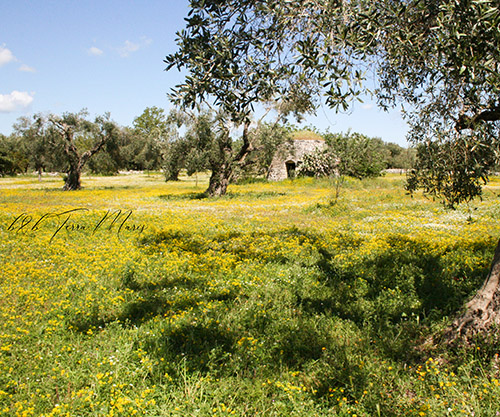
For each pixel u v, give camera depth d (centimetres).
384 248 1007
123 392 406
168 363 452
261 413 379
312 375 441
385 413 368
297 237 1209
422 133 508
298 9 399
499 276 455
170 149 3080
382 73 503
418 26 418
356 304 636
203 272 830
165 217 1794
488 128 421
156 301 664
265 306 629
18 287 711
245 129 2866
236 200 2762
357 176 4572
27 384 416
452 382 390
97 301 654
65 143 4025
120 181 5900
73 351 487
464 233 1277
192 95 427
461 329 464
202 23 428
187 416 368
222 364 459
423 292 678
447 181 471
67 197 3064
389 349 487
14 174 7612
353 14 386
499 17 329
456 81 402
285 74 418
